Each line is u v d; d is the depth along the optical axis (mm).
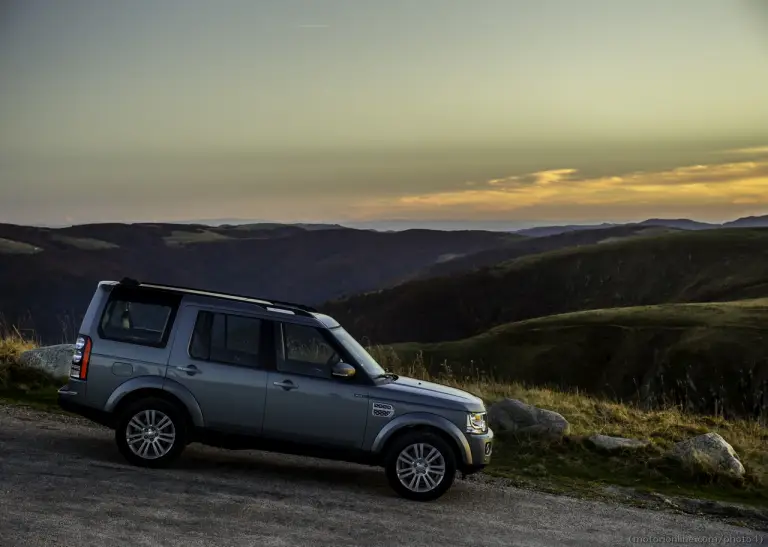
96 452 10180
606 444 12711
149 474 9352
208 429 9680
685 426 14828
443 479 9617
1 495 8055
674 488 11477
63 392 9742
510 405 13469
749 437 14688
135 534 7312
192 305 9875
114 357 9734
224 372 9688
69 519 7547
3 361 14469
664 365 80250
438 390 10172
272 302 10211
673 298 159250
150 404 9617
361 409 9680
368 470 11055
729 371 75125
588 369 87625
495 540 8289
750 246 169750
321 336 9938
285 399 9656
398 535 8094
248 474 9930
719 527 9844
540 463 11977
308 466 10859
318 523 8203
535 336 95250
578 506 10109
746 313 89812
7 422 11359
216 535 7504
